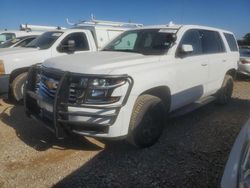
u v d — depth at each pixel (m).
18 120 6.02
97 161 4.27
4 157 4.35
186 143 5.01
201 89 6.12
